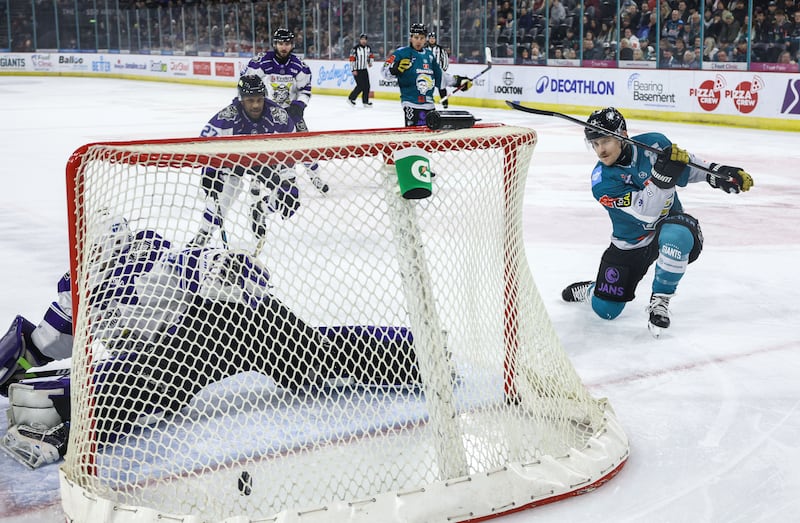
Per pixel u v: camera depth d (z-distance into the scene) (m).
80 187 2.37
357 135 2.87
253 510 2.23
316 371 2.76
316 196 2.49
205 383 2.71
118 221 2.41
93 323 2.41
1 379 2.93
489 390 2.52
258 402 2.81
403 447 2.45
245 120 4.89
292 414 2.68
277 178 2.47
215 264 2.56
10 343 2.88
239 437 2.57
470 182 2.58
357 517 2.16
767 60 11.97
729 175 3.59
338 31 20.02
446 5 17.16
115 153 2.37
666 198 3.67
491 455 2.43
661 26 13.27
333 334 2.75
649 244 3.90
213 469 2.41
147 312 2.63
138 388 2.54
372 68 19.23
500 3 15.99
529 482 2.34
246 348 2.68
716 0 12.45
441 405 2.38
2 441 2.71
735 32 12.30
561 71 15.08
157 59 26.25
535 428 2.54
